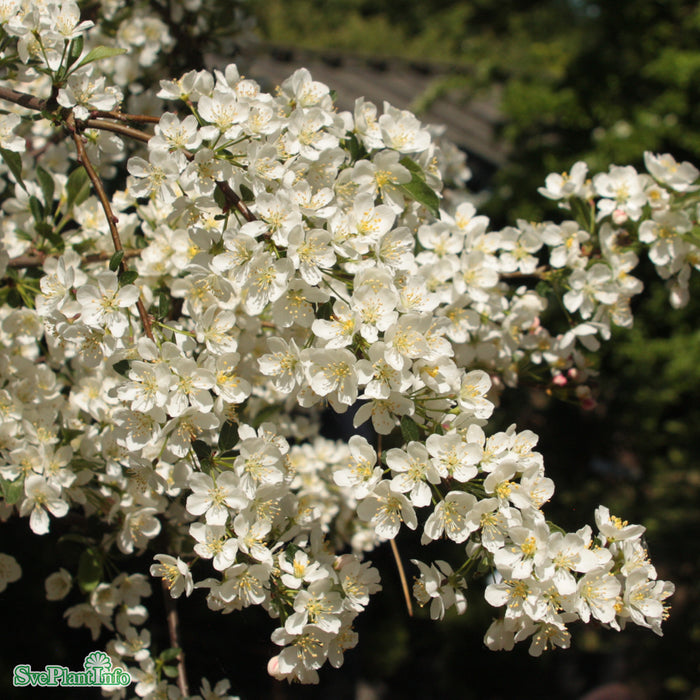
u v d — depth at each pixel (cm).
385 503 64
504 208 208
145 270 78
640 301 196
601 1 214
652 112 202
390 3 454
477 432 64
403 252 67
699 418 190
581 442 200
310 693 117
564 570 61
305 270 64
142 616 79
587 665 188
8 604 94
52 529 89
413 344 63
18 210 83
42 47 68
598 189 83
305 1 393
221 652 90
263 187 66
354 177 70
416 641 176
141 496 76
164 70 97
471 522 62
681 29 211
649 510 181
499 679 179
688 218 80
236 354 66
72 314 65
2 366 75
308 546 75
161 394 63
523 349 87
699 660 169
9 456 72
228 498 64
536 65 222
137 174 67
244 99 68
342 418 113
